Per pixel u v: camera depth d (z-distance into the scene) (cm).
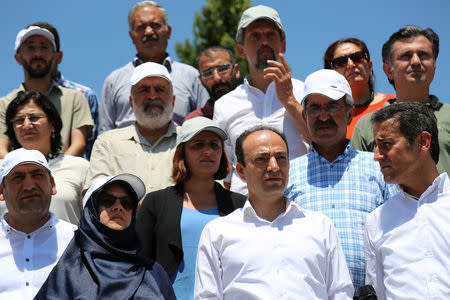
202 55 870
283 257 486
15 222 568
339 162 581
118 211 516
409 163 480
